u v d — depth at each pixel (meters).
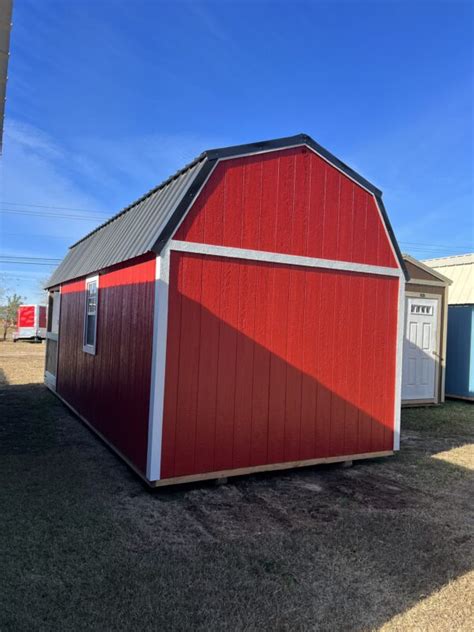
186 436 4.34
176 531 3.45
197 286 4.41
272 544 3.28
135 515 3.72
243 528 3.54
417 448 6.24
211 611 2.46
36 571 2.79
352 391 5.41
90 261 7.00
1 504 3.82
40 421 7.08
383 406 5.66
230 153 4.56
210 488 4.44
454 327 10.88
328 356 5.24
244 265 4.70
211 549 3.17
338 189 5.34
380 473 5.11
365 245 5.55
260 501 4.14
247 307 4.70
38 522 3.49
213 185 4.50
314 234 5.16
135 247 4.83
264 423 4.80
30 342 28.36
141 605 2.49
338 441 5.29
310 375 5.11
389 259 5.75
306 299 5.10
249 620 2.40
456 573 2.95
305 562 3.03
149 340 4.39
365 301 5.54
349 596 2.65
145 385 4.43
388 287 5.75
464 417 8.57
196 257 4.41
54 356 9.62
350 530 3.55
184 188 4.45
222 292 4.55
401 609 2.54
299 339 5.04
